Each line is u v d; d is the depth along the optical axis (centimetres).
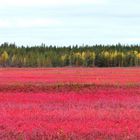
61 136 2236
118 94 4244
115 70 10062
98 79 6041
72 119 2727
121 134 2281
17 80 5819
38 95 4162
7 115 2864
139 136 2239
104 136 2233
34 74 7675
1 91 4606
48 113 2964
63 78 6316
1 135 2248
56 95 4159
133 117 2808
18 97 3969
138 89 4719
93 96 4066
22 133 2294
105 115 2877
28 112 3002
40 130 2369
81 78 6319
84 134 2275
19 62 17188
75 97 3978
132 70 9956
